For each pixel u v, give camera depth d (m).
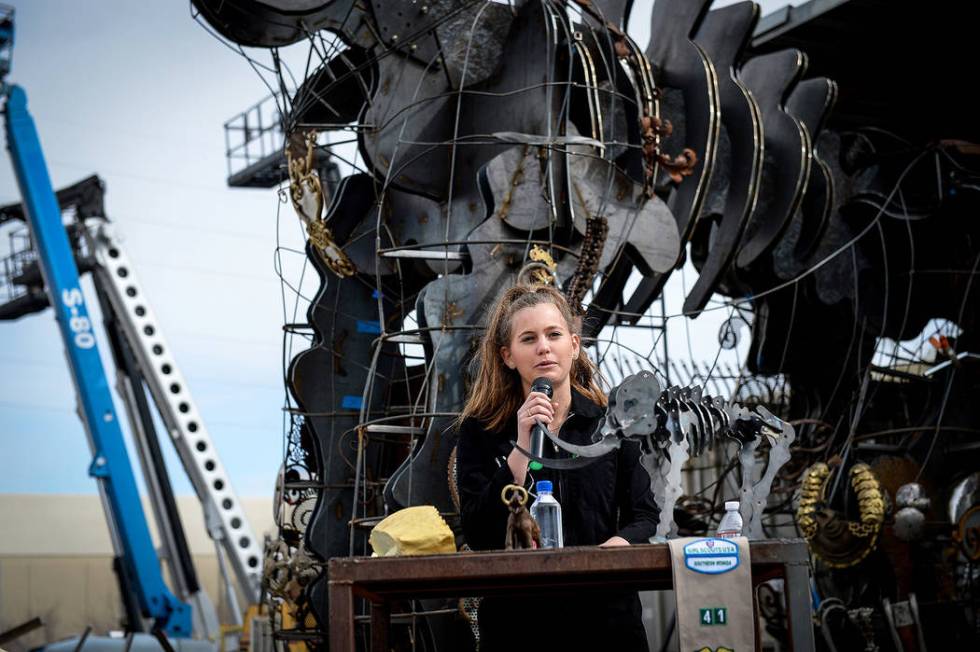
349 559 2.57
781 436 3.13
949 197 9.80
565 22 6.60
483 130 6.79
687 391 3.09
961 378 9.41
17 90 20.66
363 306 7.09
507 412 3.22
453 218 6.83
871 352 9.95
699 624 2.50
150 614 18.17
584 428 3.13
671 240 6.72
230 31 6.39
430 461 5.80
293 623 7.75
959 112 11.56
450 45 6.82
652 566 2.54
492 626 3.08
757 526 3.08
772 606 8.28
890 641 8.63
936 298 9.95
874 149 9.81
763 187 8.56
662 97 7.93
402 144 6.71
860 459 9.15
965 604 8.65
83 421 19.28
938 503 9.08
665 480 2.97
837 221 9.60
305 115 7.64
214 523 18.55
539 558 2.54
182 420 19.03
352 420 6.92
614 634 3.02
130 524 18.55
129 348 19.92
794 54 8.67
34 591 25.92
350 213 7.07
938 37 10.53
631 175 7.04
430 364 6.03
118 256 20.05
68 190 21.42
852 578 8.84
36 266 25.72
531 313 3.13
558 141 6.06
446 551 3.05
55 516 27.16
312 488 6.83
